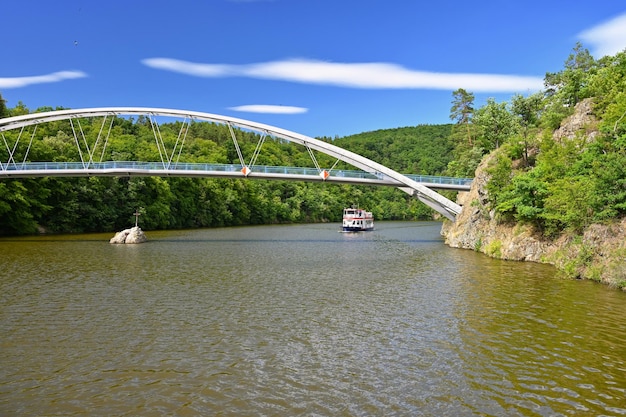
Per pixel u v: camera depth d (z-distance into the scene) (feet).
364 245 181.06
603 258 93.97
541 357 50.52
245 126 202.80
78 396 40.91
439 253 149.18
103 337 57.11
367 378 44.83
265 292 83.46
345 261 127.54
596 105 148.46
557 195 114.01
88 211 229.25
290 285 90.43
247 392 41.70
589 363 48.75
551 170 127.95
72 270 106.11
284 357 50.42
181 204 303.48
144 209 258.98
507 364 48.47
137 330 59.98
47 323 62.75
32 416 37.27
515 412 38.17
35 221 208.64
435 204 197.67
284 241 197.98
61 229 221.87
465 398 40.63
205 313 68.39
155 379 44.55
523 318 65.77
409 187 194.90
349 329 60.59
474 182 183.11
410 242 197.57
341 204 468.75
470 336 57.62
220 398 40.52
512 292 83.20
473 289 86.12
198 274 102.58
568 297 78.64
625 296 79.10
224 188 364.38
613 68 175.63
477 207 164.76
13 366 47.75
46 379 44.55
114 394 41.32
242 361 49.21
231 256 137.69
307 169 204.64
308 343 55.06
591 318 65.51
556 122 169.58
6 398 40.47
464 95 335.67
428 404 39.52
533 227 131.03
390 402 39.83
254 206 382.22
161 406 39.01
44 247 152.87
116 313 68.08
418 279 97.55
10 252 137.49
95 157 276.41
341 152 197.67
